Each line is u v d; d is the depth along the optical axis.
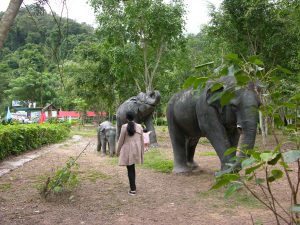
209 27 16.78
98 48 23.00
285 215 4.76
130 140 6.17
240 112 5.98
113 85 24.56
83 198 5.91
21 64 47.94
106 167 9.21
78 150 13.84
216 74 2.21
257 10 14.84
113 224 4.62
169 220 4.77
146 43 17.84
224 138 6.54
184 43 18.20
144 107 13.19
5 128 11.02
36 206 5.42
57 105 47.94
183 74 22.89
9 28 4.43
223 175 2.03
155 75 21.08
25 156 11.40
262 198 5.67
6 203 5.57
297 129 2.26
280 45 15.56
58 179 5.98
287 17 14.68
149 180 7.38
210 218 4.80
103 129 12.18
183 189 6.52
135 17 16.80
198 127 7.38
